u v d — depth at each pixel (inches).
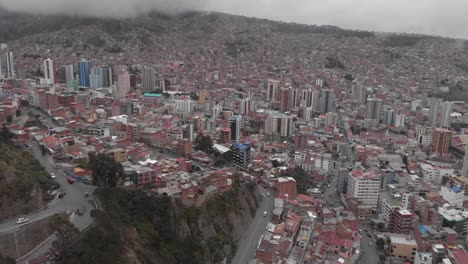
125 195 6806.1
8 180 6181.1
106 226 5654.5
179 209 7308.1
